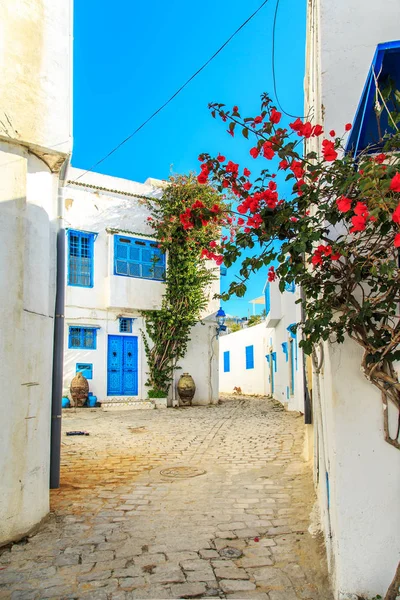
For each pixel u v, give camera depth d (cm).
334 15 381
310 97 716
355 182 282
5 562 408
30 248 496
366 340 321
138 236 1816
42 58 520
